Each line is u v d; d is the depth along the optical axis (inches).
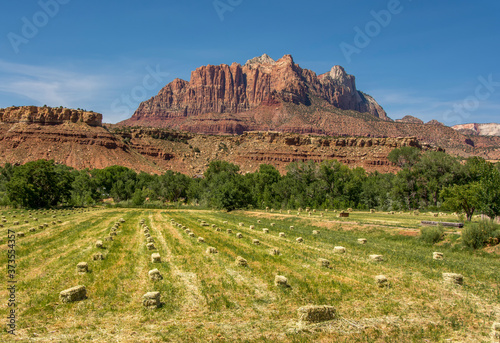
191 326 550.9
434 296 706.8
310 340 513.7
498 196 1734.7
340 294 706.8
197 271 833.5
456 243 1328.7
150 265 877.2
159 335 517.7
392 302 670.5
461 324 582.2
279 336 524.7
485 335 543.2
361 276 832.3
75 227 1686.8
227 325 557.3
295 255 1043.9
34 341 489.4
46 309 593.0
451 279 792.9
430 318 605.0
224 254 1023.6
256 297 676.7
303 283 757.3
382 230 1694.1
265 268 873.5
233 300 658.8
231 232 1565.0
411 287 759.7
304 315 575.5
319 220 2127.2
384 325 573.6
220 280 769.6
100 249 1074.7
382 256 1019.9
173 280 757.9
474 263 1025.5
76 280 739.4
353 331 548.4
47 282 725.9
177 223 1847.9
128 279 758.5
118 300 641.0
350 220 2094.0
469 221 1836.9
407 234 1568.7
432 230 1437.0
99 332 522.6
